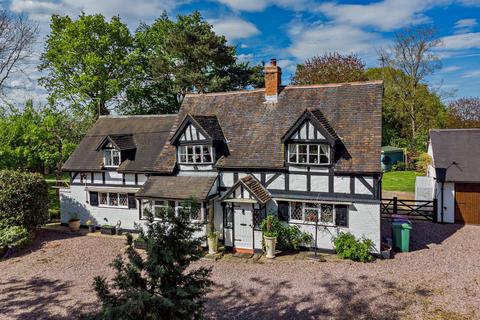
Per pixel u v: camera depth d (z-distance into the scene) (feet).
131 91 134.00
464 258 51.83
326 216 56.13
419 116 158.51
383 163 138.92
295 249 57.21
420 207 74.43
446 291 41.55
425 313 36.83
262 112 66.95
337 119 59.72
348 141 56.49
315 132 55.47
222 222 61.00
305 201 55.83
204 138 63.00
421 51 140.46
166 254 25.43
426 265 49.73
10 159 87.92
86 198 75.66
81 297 43.37
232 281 46.62
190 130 64.08
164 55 138.00
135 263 25.95
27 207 67.31
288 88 67.97
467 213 70.08
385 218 74.54
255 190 57.67
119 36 126.52
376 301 39.78
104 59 120.57
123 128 80.74
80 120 108.58
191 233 27.91
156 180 65.87
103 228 71.67
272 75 67.10
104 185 73.87
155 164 67.97
